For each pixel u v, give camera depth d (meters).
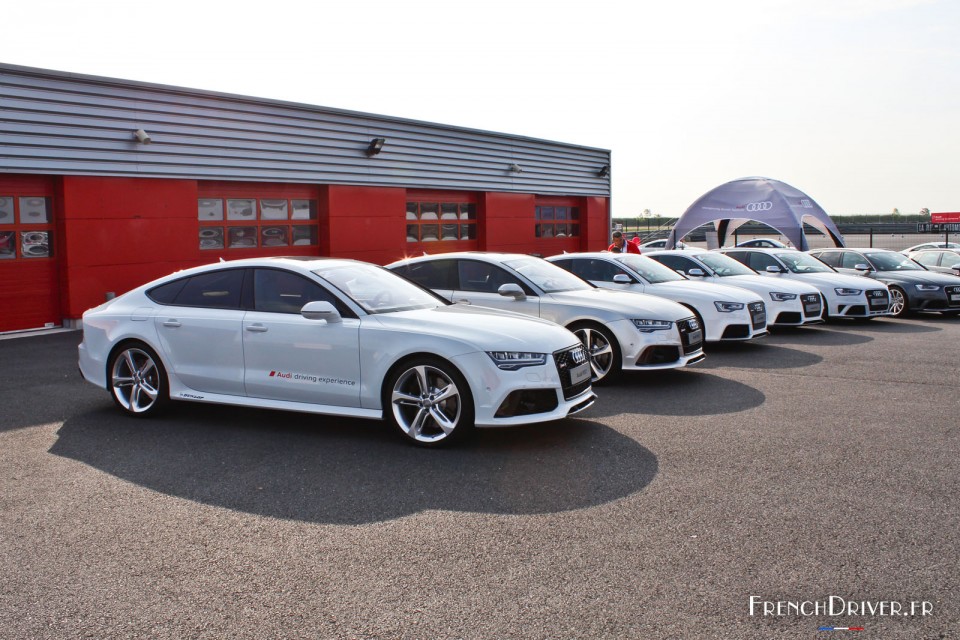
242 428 5.92
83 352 6.49
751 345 10.67
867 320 14.09
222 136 13.80
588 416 6.24
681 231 23.98
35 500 4.30
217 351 5.90
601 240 24.67
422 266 8.64
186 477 4.70
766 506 4.08
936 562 3.37
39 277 11.63
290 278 5.89
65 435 5.72
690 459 4.97
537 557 3.47
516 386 5.11
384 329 5.36
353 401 5.48
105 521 3.98
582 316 7.62
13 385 7.65
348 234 16.20
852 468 4.75
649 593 3.11
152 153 12.75
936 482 4.46
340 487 4.49
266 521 3.96
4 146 10.93
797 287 11.95
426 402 5.28
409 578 3.28
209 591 3.18
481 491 4.39
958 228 27.42
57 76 11.42
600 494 4.31
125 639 2.80
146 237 12.73
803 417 6.16
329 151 15.73
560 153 22.52
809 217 23.42
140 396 6.29
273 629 2.86
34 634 2.84
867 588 3.13
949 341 10.99
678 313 7.79
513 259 8.50
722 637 2.77
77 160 11.77
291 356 5.64
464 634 2.81
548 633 2.81
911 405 6.61
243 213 14.41
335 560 3.47
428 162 18.03
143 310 6.24
